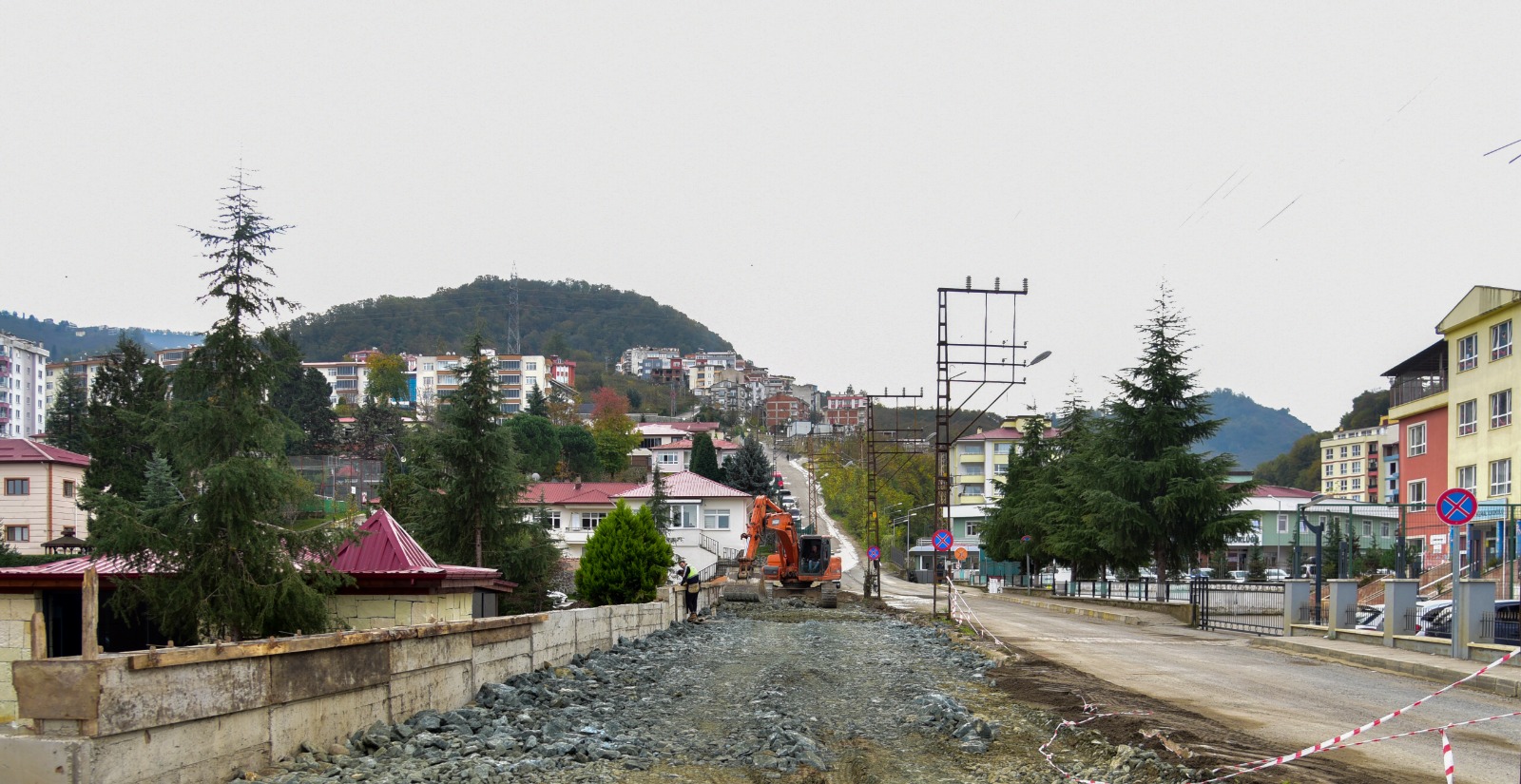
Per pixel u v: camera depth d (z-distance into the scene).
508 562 35.28
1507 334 38.97
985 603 51.72
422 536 34.66
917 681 17.88
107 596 17.05
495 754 10.60
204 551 14.87
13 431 151.25
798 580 46.78
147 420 15.43
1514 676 16.55
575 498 76.25
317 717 9.87
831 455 131.50
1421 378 49.72
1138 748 10.68
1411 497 47.72
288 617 15.24
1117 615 38.53
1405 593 22.55
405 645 11.62
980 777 10.34
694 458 116.94
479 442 34.84
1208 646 25.83
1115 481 40.50
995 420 158.62
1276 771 9.59
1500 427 39.19
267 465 15.38
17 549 51.94
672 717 14.00
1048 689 16.11
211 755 8.41
